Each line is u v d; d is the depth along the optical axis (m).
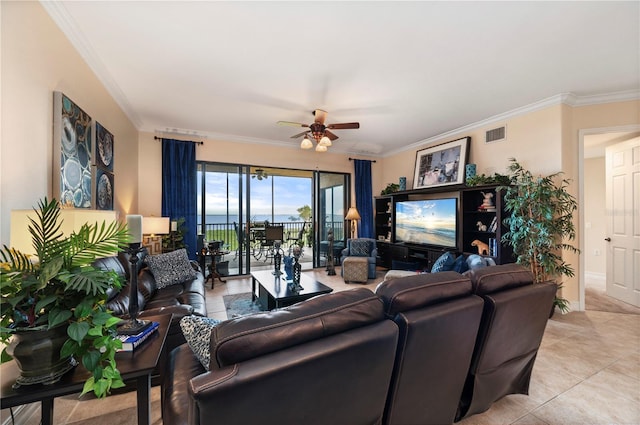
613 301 3.65
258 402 0.75
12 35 1.43
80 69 2.21
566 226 3.08
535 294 1.45
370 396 0.99
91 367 0.96
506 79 2.85
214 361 0.79
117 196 3.21
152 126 4.34
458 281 1.28
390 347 0.97
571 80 2.87
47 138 1.74
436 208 4.60
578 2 1.81
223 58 2.46
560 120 3.24
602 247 4.86
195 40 2.20
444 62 2.53
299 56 2.43
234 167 5.19
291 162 5.56
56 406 1.67
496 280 1.39
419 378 1.16
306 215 6.00
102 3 1.78
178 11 1.87
